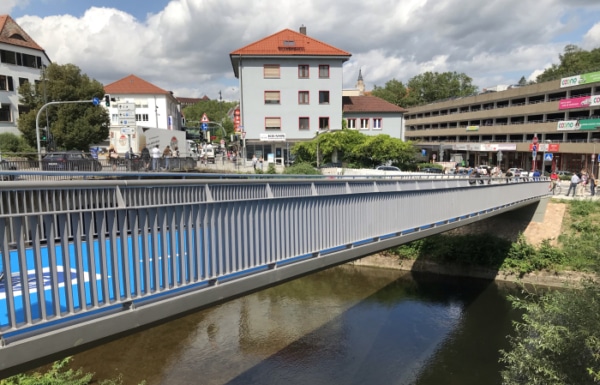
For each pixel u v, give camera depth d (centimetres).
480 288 1986
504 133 5950
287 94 4169
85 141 3819
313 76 4172
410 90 9900
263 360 1323
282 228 668
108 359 1301
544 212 2250
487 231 2356
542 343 841
